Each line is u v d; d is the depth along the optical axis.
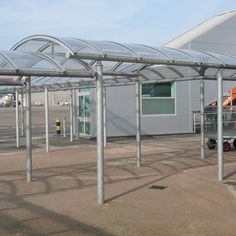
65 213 7.29
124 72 11.57
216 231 6.21
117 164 12.58
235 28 23.47
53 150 16.36
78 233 6.23
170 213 7.16
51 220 6.89
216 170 11.39
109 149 16.17
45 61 8.62
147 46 9.41
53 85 15.31
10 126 31.36
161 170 11.52
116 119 20.92
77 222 6.76
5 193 8.97
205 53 10.32
